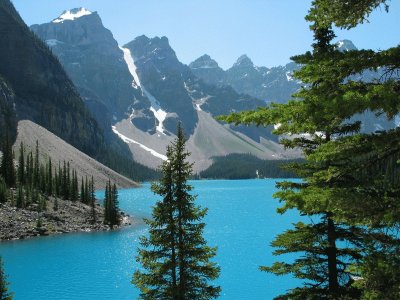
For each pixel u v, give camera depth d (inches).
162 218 967.6
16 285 2142.0
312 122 357.1
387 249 375.2
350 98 311.6
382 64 330.0
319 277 647.1
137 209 5728.3
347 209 362.3
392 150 349.7
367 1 346.6
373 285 356.2
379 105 305.0
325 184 502.9
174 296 927.7
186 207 991.0
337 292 601.6
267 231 3791.8
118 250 2974.9
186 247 973.2
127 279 2249.0
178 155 994.1
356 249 635.5
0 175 4443.9
